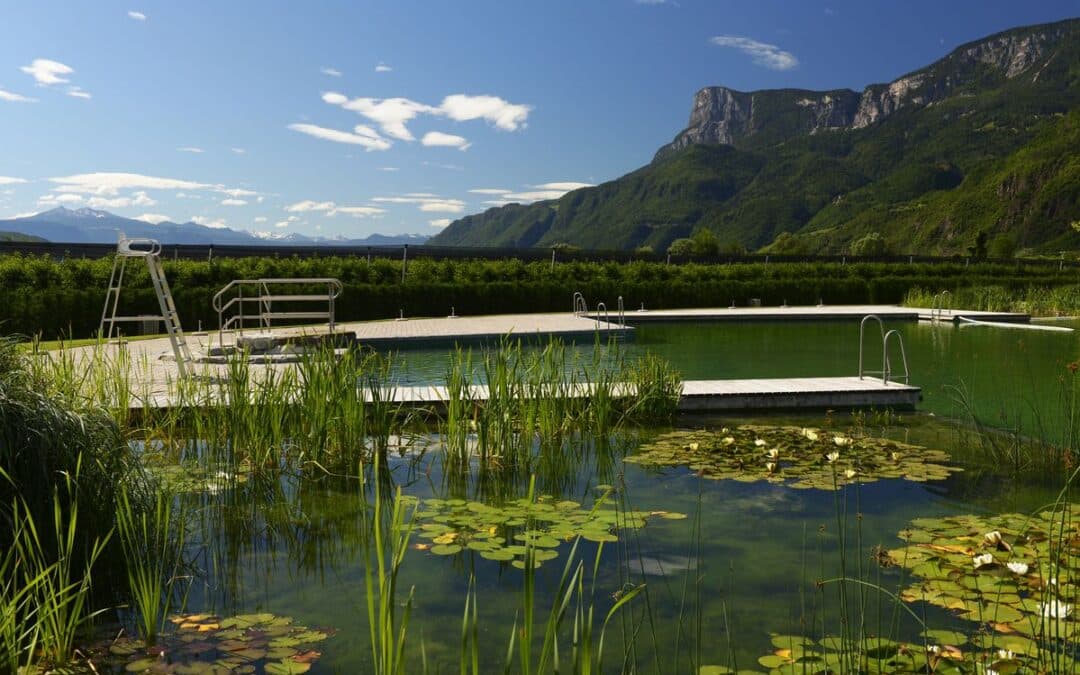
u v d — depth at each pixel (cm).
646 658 225
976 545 313
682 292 1983
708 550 319
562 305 1866
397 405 597
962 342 1188
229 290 1449
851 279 2130
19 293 1203
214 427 505
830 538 333
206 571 304
